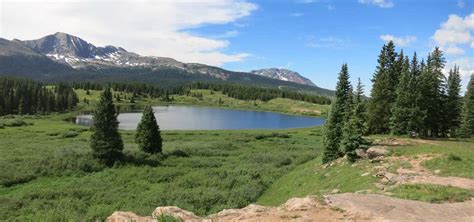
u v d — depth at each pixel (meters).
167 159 60.03
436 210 17.72
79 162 50.69
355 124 40.59
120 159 54.56
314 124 168.50
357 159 39.94
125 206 33.66
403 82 59.75
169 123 153.00
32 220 27.11
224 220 16.00
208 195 38.44
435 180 26.59
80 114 186.00
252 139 96.25
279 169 53.84
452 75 74.19
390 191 24.09
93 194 38.44
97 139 53.06
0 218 29.41
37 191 38.59
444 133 72.31
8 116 154.50
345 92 61.62
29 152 61.16
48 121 138.62
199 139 96.75
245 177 47.81
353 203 18.11
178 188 42.19
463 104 80.81
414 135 60.25
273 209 17.67
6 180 41.81
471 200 20.20
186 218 16.06
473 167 30.41
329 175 38.53
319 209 17.20
